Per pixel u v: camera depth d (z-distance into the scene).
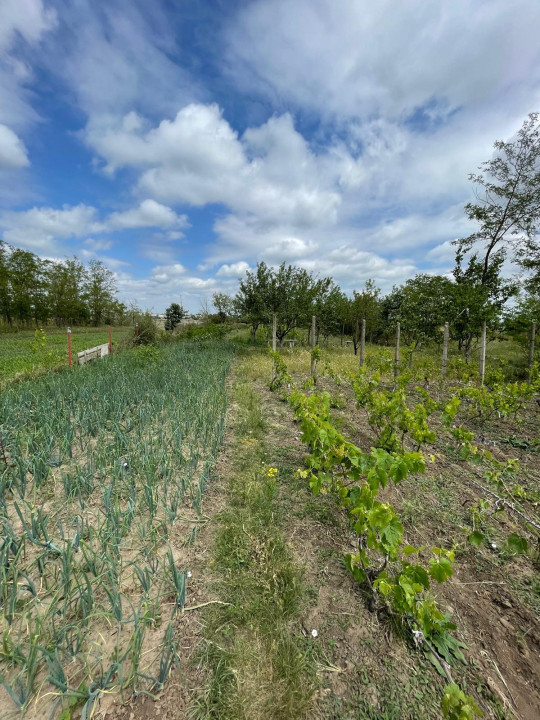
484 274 11.34
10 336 21.89
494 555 2.41
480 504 2.56
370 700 1.49
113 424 4.10
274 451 4.01
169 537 2.49
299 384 8.05
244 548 2.36
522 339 10.22
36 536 2.21
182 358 10.37
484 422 5.30
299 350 14.42
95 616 1.80
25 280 24.67
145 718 1.39
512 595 2.07
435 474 3.58
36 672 1.53
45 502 2.84
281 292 13.70
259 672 1.58
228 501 2.99
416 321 11.20
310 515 2.79
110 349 12.54
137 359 9.38
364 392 4.61
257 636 1.76
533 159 9.63
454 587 2.14
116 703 1.43
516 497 3.13
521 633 1.83
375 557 2.36
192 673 1.58
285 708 1.43
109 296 37.28
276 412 5.59
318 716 1.42
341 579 2.16
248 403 5.84
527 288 11.36
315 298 14.97
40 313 26.06
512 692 1.54
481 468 3.74
